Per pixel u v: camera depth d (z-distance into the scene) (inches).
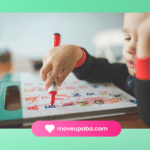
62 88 15.6
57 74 11.3
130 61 15.6
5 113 10.0
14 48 31.9
